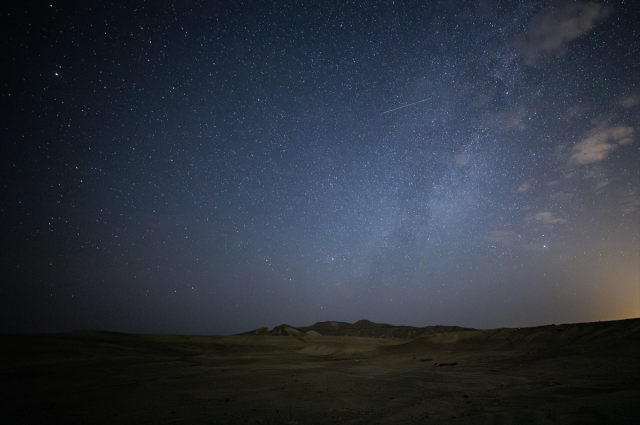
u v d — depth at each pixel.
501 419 6.79
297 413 8.11
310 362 22.53
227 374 16.02
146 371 17.56
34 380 14.34
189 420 7.61
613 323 20.91
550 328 23.23
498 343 23.55
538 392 9.43
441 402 8.75
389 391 10.63
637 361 13.23
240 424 7.21
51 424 7.63
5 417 8.29
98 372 17.06
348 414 7.88
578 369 13.23
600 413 6.56
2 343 22.72
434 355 23.94
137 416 8.08
